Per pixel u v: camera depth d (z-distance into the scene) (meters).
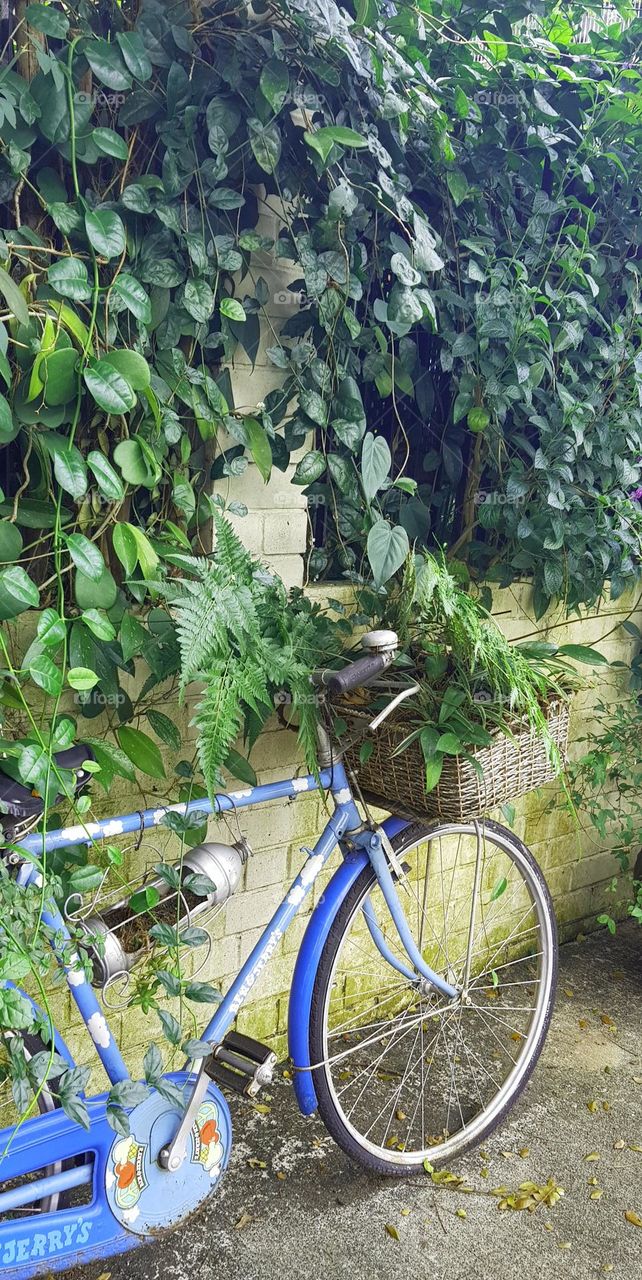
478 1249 2.12
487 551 2.86
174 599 1.87
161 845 2.33
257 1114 2.51
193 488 2.30
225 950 2.53
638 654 3.50
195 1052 1.83
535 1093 2.65
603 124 2.69
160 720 2.15
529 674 2.14
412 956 2.33
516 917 3.29
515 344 2.50
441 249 2.47
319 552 2.58
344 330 2.31
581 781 3.43
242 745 2.44
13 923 1.57
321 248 2.20
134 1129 1.81
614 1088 2.68
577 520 2.81
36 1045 1.80
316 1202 2.23
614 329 2.78
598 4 2.65
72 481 1.79
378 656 1.94
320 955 2.14
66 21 1.77
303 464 2.28
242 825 2.49
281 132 2.11
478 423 2.59
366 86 2.11
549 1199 2.26
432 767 1.96
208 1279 2.01
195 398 2.11
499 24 2.43
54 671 1.69
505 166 2.54
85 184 2.01
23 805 1.63
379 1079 2.67
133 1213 1.84
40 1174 2.21
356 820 2.18
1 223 1.98
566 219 2.81
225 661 1.87
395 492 2.64
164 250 2.02
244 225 2.18
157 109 1.97
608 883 3.63
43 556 1.90
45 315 1.78
